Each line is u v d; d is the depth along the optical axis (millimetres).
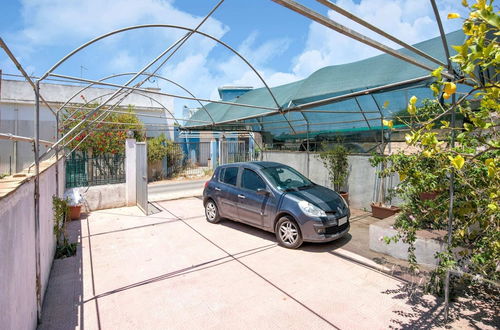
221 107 11539
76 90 15430
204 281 4066
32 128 12695
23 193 2613
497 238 2834
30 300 2812
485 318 3125
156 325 3090
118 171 9211
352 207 8508
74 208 7340
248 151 17078
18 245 2414
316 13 2287
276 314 3260
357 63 7145
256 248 5324
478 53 1691
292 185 5965
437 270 3254
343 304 3441
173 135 19281
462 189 3238
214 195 6863
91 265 4652
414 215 3607
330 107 8180
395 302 3475
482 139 2676
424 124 2584
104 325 3094
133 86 5027
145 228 6680
